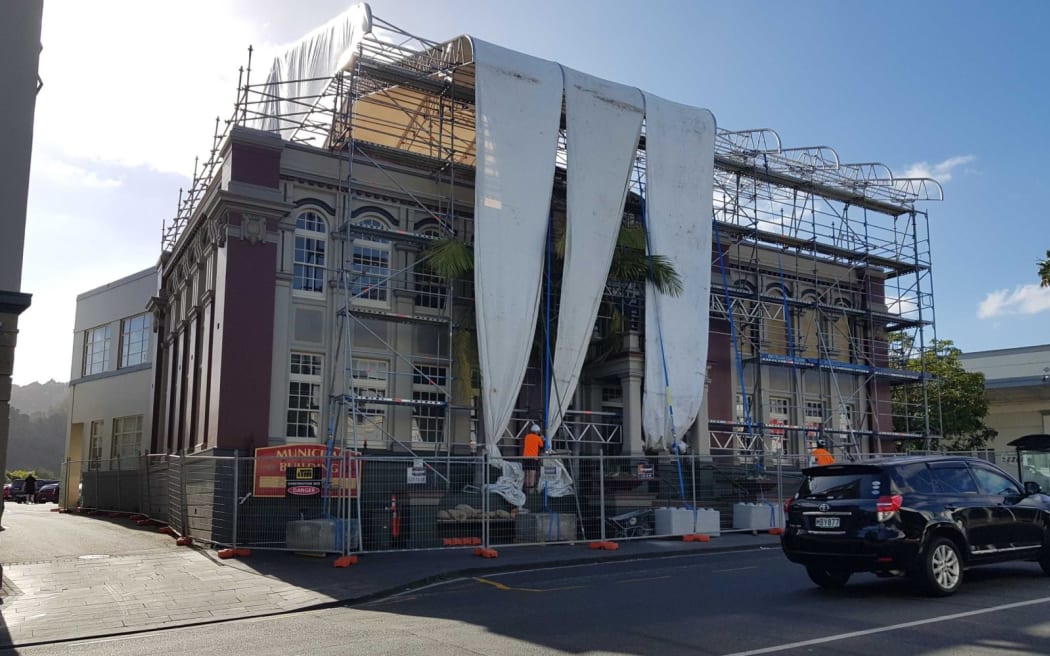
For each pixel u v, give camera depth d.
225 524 16.78
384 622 9.77
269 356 19.59
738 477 24.16
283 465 16.70
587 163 22.38
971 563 10.61
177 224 29.75
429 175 23.12
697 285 24.03
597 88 23.05
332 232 21.53
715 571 13.67
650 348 22.97
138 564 14.77
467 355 21.33
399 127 24.55
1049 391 40.69
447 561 15.03
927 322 32.00
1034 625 8.41
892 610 9.39
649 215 23.55
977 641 7.72
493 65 21.41
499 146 21.11
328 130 24.22
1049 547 11.50
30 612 10.70
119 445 33.41
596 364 24.30
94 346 36.59
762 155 28.39
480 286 20.41
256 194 19.89
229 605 11.15
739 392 27.66
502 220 20.89
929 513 10.26
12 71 12.38
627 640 8.14
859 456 25.20
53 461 98.31
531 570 14.54
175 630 9.81
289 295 20.62
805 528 10.84
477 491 18.48
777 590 11.27
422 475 16.98
